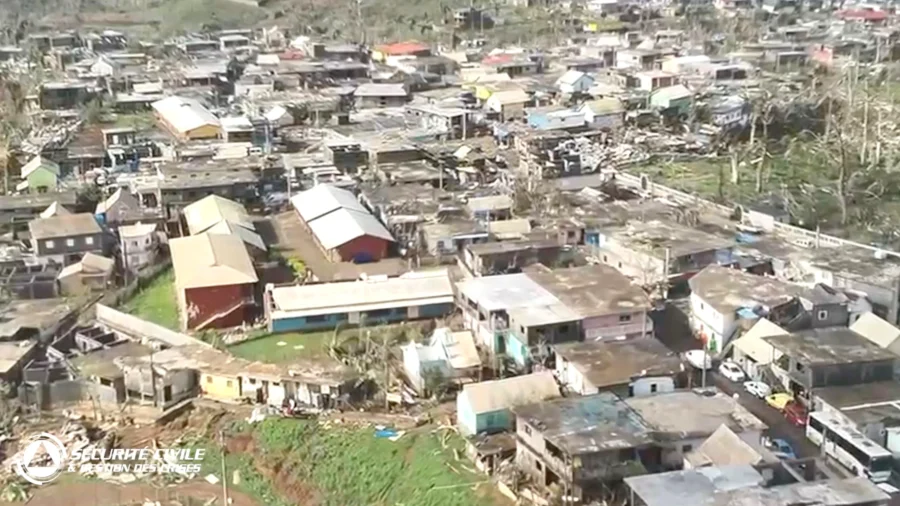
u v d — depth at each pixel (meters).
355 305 62.94
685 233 70.88
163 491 49.91
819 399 47.97
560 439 42.59
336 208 79.56
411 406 53.62
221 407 55.47
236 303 64.19
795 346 51.25
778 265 66.62
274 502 49.41
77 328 64.38
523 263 67.75
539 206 81.56
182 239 70.94
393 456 49.47
